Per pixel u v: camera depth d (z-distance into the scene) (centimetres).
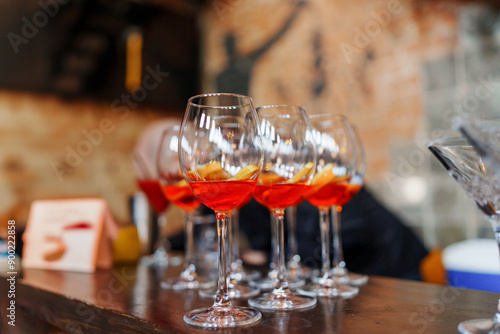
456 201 187
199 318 55
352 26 232
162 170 89
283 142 65
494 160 43
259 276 95
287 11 271
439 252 145
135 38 280
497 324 48
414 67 204
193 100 61
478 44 179
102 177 276
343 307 60
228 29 311
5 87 238
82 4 257
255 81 290
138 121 294
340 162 76
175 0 304
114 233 107
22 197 247
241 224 181
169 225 294
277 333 48
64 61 253
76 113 268
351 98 231
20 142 248
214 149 58
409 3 206
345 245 153
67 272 99
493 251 120
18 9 238
